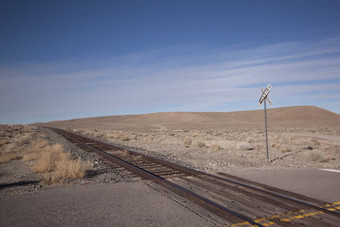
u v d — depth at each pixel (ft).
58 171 31.50
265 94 44.04
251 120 372.58
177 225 16.31
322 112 412.16
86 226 16.17
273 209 19.07
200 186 25.90
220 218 17.22
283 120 358.43
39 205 20.25
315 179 29.71
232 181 27.25
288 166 40.68
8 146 64.85
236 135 129.90
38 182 28.71
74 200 21.54
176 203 20.63
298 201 20.30
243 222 16.63
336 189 25.09
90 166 36.32
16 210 19.08
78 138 98.58
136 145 77.25
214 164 41.78
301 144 82.12
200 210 18.76
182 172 33.91
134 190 24.67
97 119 524.52
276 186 26.40
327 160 47.62
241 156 52.49
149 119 452.76
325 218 17.47
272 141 91.50
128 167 36.68
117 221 16.96
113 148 63.77
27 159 44.86
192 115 447.83
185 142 81.82
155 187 25.61
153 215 18.02
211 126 275.59
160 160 41.65
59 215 18.06
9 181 29.35
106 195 22.99
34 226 16.16
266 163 43.42
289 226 16.17
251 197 21.98
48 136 109.40
